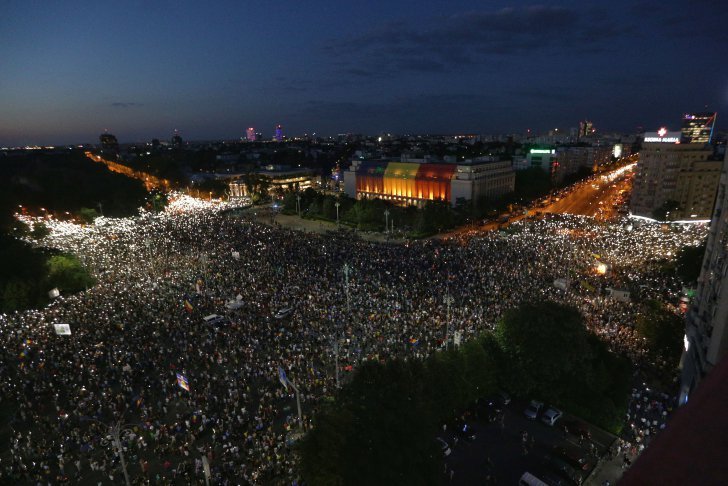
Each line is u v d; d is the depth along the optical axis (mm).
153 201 178875
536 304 51312
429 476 35312
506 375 50312
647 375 55500
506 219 157500
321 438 33375
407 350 59594
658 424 46844
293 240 122812
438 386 45281
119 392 52781
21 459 41750
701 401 3871
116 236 125312
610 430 46219
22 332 66688
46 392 52375
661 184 150625
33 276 83312
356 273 89562
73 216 156750
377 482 32812
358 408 36500
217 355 59281
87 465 42281
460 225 149625
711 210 153250
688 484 2570
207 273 90375
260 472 40125
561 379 49469
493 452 43500
